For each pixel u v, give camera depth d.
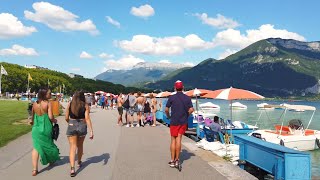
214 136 15.17
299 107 21.11
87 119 8.49
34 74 133.25
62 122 21.02
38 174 7.94
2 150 10.79
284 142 18.55
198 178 7.84
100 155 10.48
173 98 8.93
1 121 19.66
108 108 44.06
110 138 14.47
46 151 8.27
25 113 26.62
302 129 20.42
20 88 118.62
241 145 10.72
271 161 8.85
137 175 8.02
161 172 8.35
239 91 14.33
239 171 8.56
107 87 181.62
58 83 144.38
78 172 8.23
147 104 21.20
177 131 8.82
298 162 8.08
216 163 9.53
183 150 11.76
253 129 20.34
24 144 11.95
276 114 59.25
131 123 19.75
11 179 7.46
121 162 9.46
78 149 8.76
